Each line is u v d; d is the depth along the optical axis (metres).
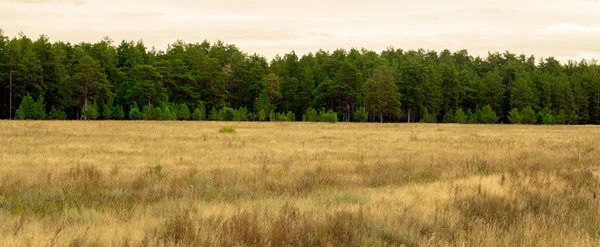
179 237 5.70
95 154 17.67
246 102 111.06
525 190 9.39
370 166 14.40
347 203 8.27
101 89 85.69
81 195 8.56
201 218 6.62
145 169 13.24
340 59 128.62
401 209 7.55
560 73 132.25
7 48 82.31
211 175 11.77
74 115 91.69
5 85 82.00
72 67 95.44
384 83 95.25
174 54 122.25
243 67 111.31
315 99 102.44
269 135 32.94
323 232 6.07
